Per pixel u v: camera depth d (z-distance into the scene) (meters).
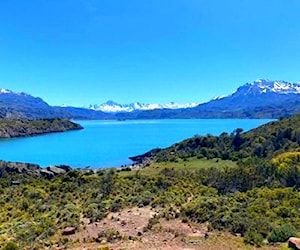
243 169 65.62
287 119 118.31
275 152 89.19
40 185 63.06
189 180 62.97
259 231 27.31
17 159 136.62
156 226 29.69
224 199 40.78
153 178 61.25
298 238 24.30
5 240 28.02
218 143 113.25
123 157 138.38
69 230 28.70
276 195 44.72
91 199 45.41
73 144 190.75
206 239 26.05
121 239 26.25
